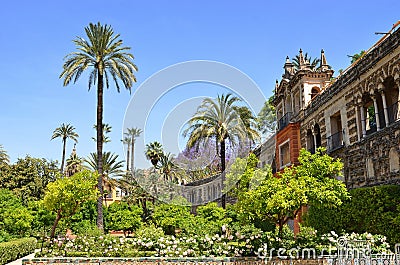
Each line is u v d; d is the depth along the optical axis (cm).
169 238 1752
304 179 1552
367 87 2002
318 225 2045
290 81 3161
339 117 2467
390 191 1639
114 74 2888
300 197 1469
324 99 2528
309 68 3033
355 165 2103
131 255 1683
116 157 4362
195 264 1551
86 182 2131
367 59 1995
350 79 2170
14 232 2762
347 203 1855
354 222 1836
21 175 4716
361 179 2039
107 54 2800
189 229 1831
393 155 1775
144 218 3672
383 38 1875
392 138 1761
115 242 1802
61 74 2755
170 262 1570
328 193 1505
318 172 1619
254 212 1585
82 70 2783
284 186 1523
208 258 1551
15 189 4519
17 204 2862
